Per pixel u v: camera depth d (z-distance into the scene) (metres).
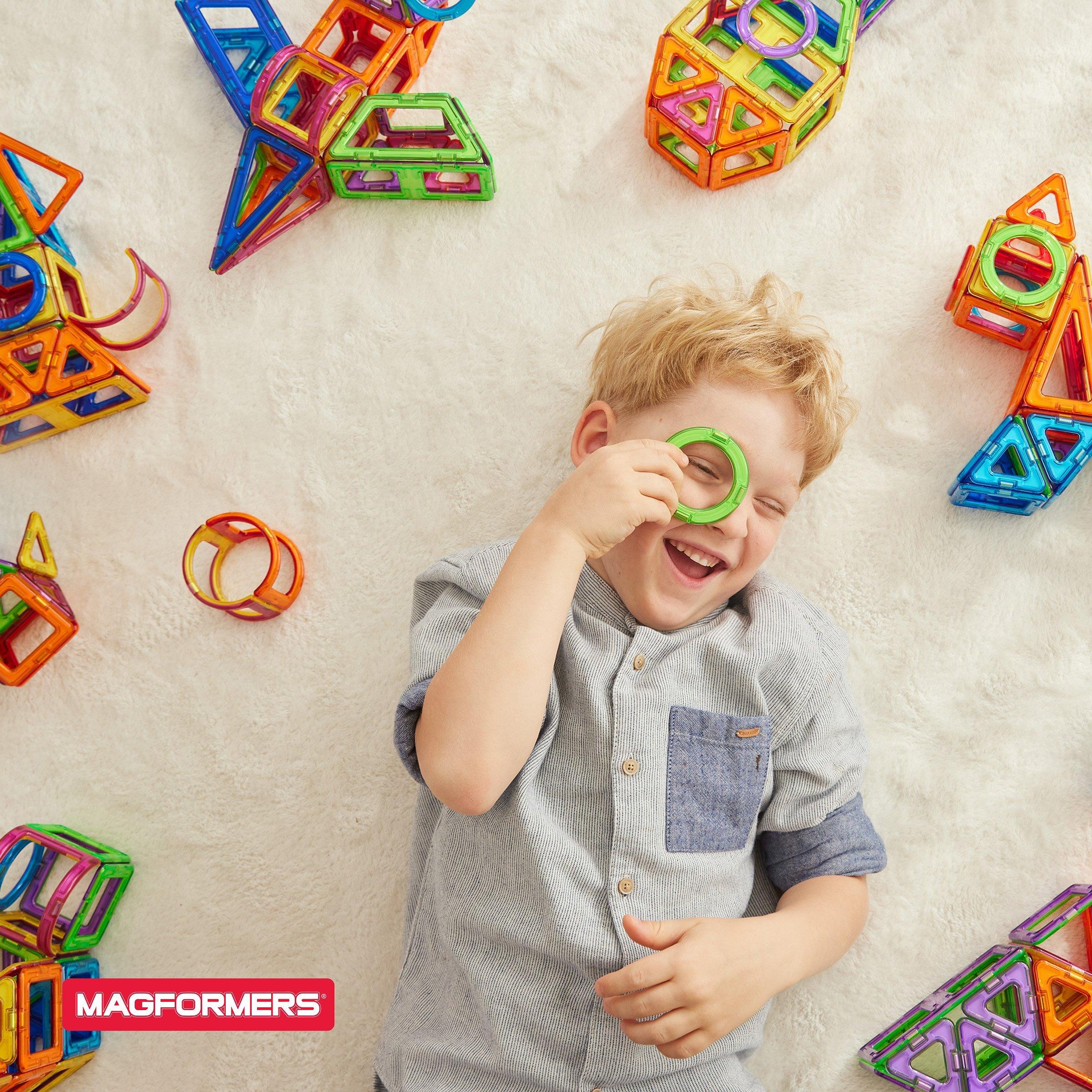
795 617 0.94
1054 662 1.07
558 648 0.90
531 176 1.16
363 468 1.13
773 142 1.09
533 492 1.12
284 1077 1.06
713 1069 0.88
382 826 1.09
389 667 1.11
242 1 1.13
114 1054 1.07
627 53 1.17
